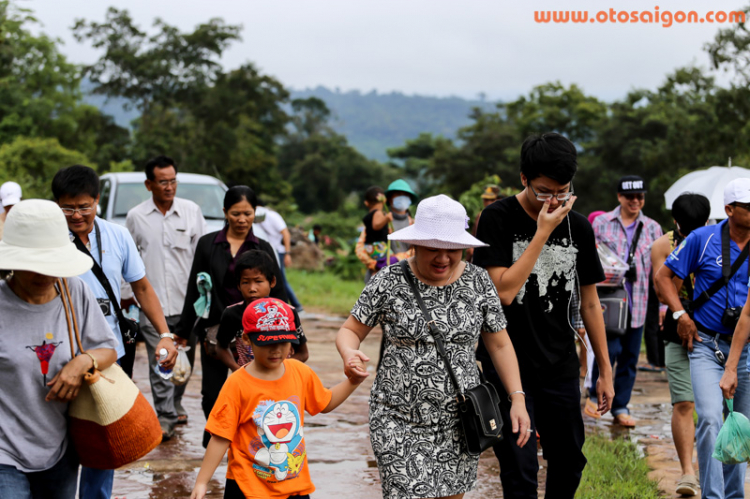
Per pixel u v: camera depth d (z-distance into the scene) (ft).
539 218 12.10
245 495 10.89
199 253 16.75
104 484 13.20
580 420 13.07
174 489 16.40
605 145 146.20
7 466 10.15
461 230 11.12
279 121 195.93
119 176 33.86
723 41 96.48
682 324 15.31
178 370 16.87
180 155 173.06
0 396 10.28
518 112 202.80
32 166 115.24
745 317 14.24
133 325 14.23
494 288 11.76
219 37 180.96
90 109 165.07
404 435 11.15
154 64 174.91
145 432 10.85
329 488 16.67
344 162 299.38
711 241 15.23
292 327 10.99
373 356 32.04
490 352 11.98
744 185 14.58
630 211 23.48
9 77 148.36
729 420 13.82
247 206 16.69
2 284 10.41
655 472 18.35
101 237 13.79
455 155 185.78
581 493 16.14
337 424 21.88
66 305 10.57
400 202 26.48
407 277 11.37
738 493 14.92
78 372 10.34
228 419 10.93
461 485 11.35
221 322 15.06
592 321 13.52
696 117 116.16
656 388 28.07
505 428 12.59
